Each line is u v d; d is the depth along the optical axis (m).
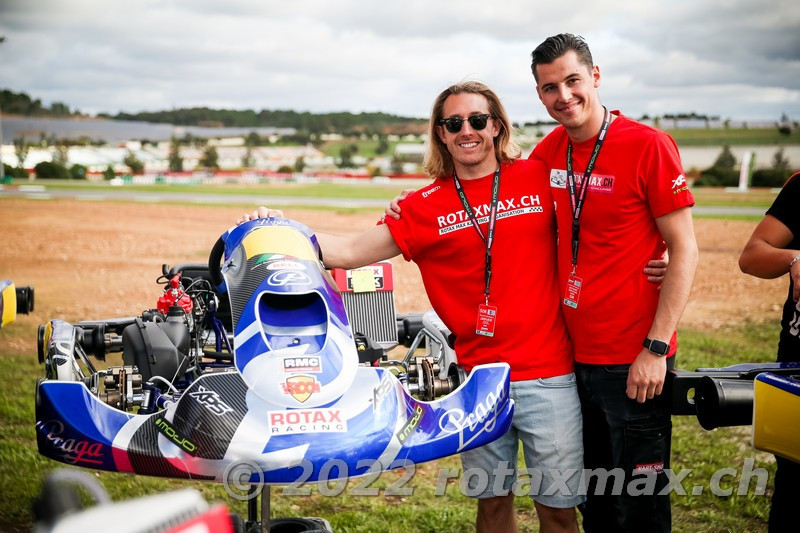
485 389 3.62
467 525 4.70
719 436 6.12
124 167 78.94
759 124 81.25
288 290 3.68
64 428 3.28
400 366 5.23
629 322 3.74
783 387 3.20
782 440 3.22
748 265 3.84
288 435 3.22
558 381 3.89
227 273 3.97
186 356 4.38
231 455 3.18
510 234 3.86
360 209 29.12
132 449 3.24
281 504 5.00
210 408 3.28
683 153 71.50
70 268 15.58
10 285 5.66
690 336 9.84
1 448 5.58
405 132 160.38
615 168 3.67
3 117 145.50
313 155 110.50
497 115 3.89
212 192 42.88
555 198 3.91
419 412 3.50
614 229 3.71
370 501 5.09
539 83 3.76
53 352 4.50
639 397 3.66
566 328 3.98
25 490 4.89
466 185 3.94
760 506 4.83
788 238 3.78
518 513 4.96
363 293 5.59
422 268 4.10
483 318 3.89
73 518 1.48
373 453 3.26
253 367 3.42
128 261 16.59
